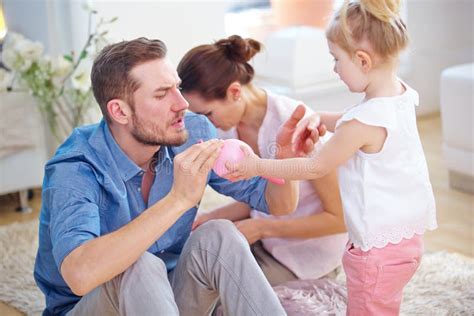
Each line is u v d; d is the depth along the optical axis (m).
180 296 2.18
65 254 1.90
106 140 2.16
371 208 2.16
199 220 2.76
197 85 2.49
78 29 4.16
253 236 2.58
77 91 3.95
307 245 2.64
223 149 2.09
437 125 5.35
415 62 5.44
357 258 2.22
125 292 1.97
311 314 2.40
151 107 2.07
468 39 5.66
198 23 4.71
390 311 2.27
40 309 2.95
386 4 2.10
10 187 4.00
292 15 5.26
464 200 3.98
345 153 2.12
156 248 2.28
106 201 2.14
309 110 2.53
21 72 3.88
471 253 3.33
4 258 3.41
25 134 3.95
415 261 2.25
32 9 4.25
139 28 4.49
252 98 2.59
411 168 2.18
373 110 2.11
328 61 4.98
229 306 2.07
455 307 2.78
